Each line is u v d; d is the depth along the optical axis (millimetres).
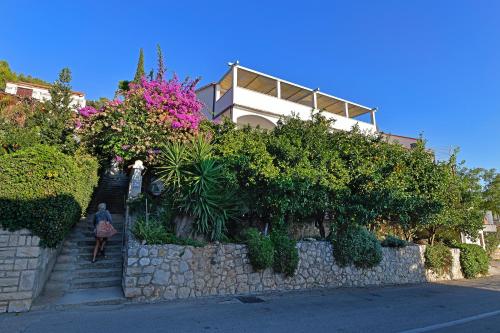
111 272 8312
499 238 23797
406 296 9703
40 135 12234
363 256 10969
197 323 5848
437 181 13539
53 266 8148
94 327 5430
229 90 18094
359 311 7320
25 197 6457
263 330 5582
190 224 8859
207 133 10695
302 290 9594
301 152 10602
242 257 8867
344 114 24344
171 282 7750
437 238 17047
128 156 10922
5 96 15867
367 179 11617
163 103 11320
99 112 11477
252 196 10234
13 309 6109
